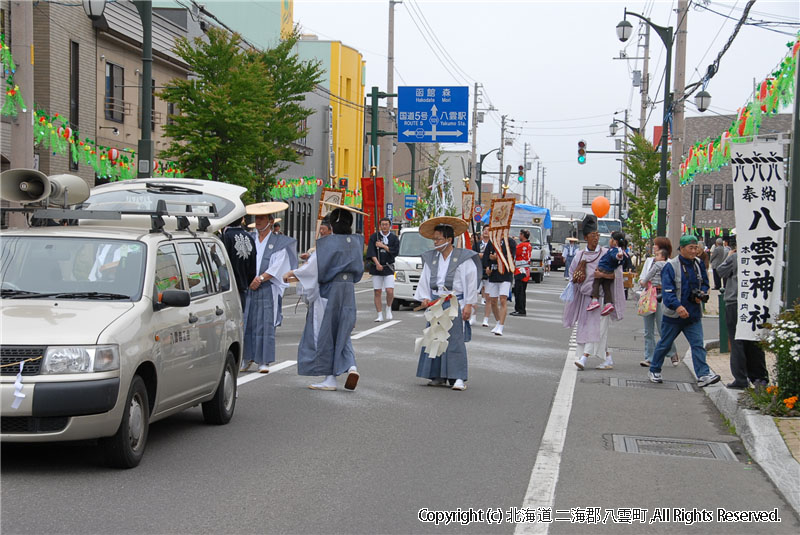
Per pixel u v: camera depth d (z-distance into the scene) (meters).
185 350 7.91
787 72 12.50
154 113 33.34
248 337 12.30
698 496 6.98
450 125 38.19
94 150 23.98
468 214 21.14
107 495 6.38
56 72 26.80
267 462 7.50
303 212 52.66
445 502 6.54
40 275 7.48
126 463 7.01
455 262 11.40
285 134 32.72
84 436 6.58
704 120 75.12
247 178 26.95
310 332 10.96
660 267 14.35
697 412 10.61
